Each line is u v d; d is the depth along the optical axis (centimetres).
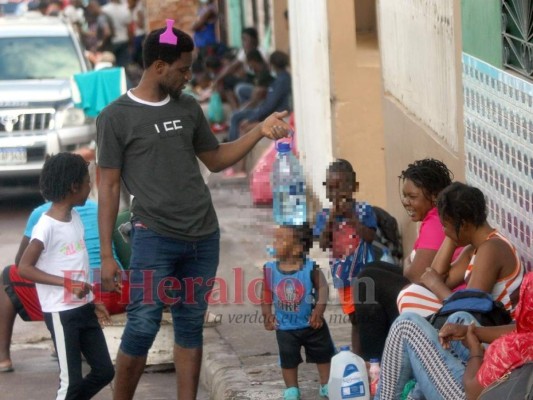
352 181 1044
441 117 1129
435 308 858
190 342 952
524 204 856
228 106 2783
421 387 797
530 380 689
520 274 825
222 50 3086
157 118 905
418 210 955
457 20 1044
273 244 1017
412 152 1261
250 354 1148
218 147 960
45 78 2302
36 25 2439
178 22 3544
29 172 2152
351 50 1612
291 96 2281
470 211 820
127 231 1148
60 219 973
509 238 905
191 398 960
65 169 966
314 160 1788
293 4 1942
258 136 958
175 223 910
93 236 1155
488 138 951
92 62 3334
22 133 2153
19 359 1284
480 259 818
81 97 2058
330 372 931
